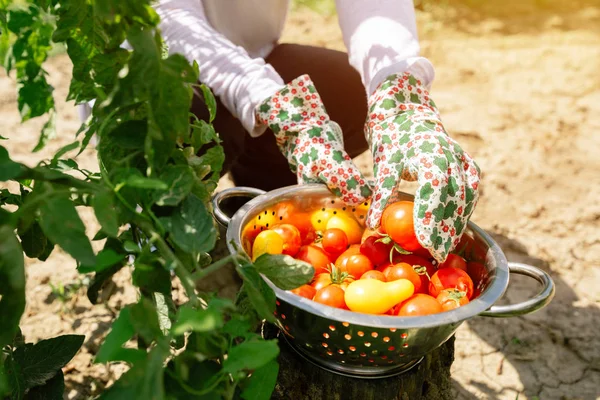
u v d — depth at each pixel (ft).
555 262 9.09
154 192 3.01
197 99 7.51
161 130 3.04
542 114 13.20
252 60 6.27
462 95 13.99
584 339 7.82
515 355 7.60
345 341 4.57
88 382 6.89
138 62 2.84
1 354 2.96
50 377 4.11
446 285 4.94
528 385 7.23
